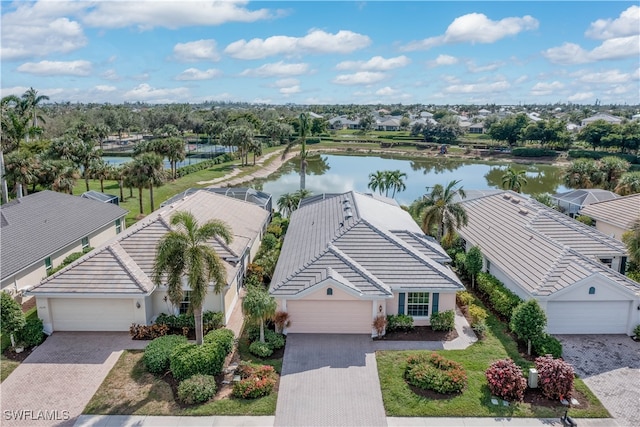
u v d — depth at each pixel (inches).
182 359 799.7
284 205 1989.4
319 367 863.7
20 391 784.3
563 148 4658.0
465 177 3577.8
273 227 1662.2
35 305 1123.3
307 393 783.7
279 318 975.6
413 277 1020.5
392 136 6097.4
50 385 800.9
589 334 1001.5
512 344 951.6
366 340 969.5
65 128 4370.1
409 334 994.1
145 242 1082.7
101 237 1567.4
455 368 823.1
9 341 944.3
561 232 1270.9
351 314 992.9
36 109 2834.6
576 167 2246.6
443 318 1000.2
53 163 2015.3
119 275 979.3
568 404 754.2
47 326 972.6
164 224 1131.3
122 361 875.4
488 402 755.4
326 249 1062.4
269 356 900.0
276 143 5241.1
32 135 2645.2
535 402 758.5
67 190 1991.9
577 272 1002.7
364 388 798.5
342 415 729.0
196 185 2881.4
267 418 721.6
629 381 824.9
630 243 1102.4
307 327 1000.9
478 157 4665.4
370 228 1135.6
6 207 1353.3
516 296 1068.5
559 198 1893.5
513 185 2342.5
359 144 5457.7
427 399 764.0
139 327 961.5
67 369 848.9
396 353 914.1
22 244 1227.9
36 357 889.5
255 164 3828.7
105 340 953.5
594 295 979.3
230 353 909.8
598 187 2191.2
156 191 2527.1
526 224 1314.0
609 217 1545.3
